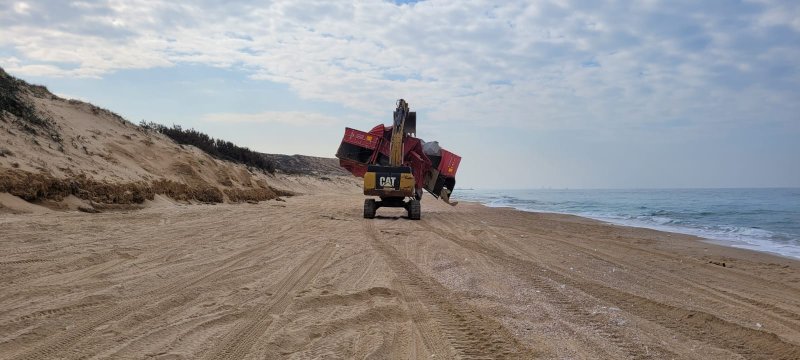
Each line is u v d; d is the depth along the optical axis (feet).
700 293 28.30
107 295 21.71
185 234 41.19
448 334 18.62
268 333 17.84
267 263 31.17
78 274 25.21
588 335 19.10
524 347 17.40
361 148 81.87
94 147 69.26
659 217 102.17
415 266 32.76
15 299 20.43
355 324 19.48
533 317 21.39
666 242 57.06
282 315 20.12
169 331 17.65
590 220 91.20
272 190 138.31
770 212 116.06
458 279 29.04
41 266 26.05
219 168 101.24
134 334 17.22
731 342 19.07
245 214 63.52
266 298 22.75
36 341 16.20
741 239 63.16
